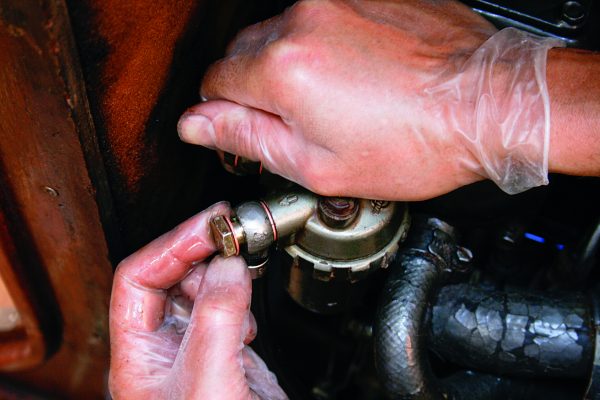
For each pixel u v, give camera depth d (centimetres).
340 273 61
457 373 76
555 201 85
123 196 62
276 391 69
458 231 75
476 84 56
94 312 78
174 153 70
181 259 61
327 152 57
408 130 56
